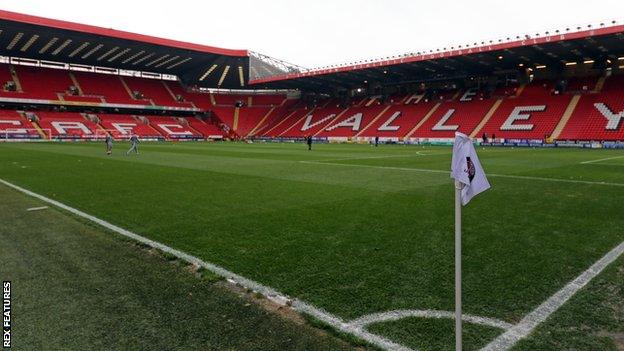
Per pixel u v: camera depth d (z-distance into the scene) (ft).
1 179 40.50
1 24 128.47
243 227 21.59
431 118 165.48
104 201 29.01
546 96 148.15
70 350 9.71
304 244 18.47
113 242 18.80
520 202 29.12
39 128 161.38
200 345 9.96
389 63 154.30
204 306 12.12
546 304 12.34
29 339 10.18
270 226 21.80
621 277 14.60
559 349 9.87
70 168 51.72
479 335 10.54
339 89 220.84
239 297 12.79
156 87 214.28
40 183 37.93
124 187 35.78
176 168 53.16
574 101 139.33
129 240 19.11
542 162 66.23
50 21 131.23
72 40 147.64
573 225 22.24
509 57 139.74
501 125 143.74
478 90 171.22
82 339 10.19
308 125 201.46
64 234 20.13
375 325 11.04
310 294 13.02
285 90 240.73
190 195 31.68
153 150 97.50
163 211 25.64
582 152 96.73
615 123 122.52
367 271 15.06
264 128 216.13
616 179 43.01
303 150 106.42
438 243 18.70
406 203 28.66
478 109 158.10
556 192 33.91
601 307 12.18
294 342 10.16
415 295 12.95
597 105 132.77
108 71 206.08
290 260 16.28
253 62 189.06
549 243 18.74
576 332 10.70
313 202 28.86
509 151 102.27
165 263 15.96
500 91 164.25
